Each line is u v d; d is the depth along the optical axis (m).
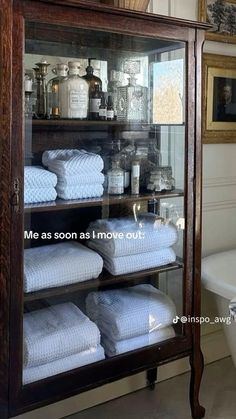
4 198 1.45
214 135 2.48
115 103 1.86
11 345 1.52
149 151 1.91
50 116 1.66
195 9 2.36
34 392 1.58
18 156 1.47
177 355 1.93
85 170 1.76
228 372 2.50
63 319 1.71
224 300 2.10
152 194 1.91
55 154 1.69
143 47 1.80
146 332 1.88
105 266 1.82
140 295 1.91
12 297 1.51
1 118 1.41
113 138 1.85
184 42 1.78
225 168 2.60
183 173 1.86
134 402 2.24
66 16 1.51
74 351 1.69
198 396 2.08
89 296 1.79
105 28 1.59
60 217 1.71
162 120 1.88
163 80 1.85
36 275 1.60
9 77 1.42
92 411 2.18
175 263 1.93
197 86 1.83
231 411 2.14
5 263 1.48
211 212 2.57
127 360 1.80
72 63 1.73
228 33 2.46
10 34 1.40
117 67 1.85
